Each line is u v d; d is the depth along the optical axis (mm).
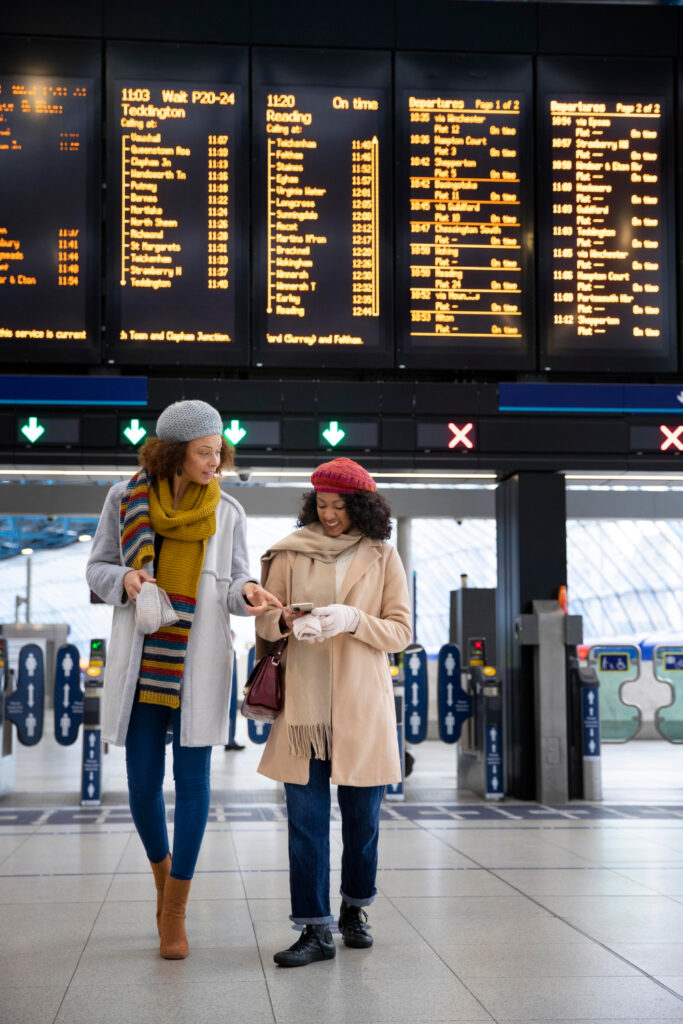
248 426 8031
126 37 7992
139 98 7953
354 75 8148
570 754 8750
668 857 5797
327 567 3934
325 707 3740
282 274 7965
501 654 8930
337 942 3916
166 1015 3059
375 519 3943
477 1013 3070
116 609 3914
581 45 8359
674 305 8281
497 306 8133
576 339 8188
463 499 15266
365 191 8078
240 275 7934
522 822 7293
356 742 3725
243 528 4117
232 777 10594
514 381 8414
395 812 7895
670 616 30125
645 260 8273
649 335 8234
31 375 7926
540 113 8273
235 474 8234
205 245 7922
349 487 3930
